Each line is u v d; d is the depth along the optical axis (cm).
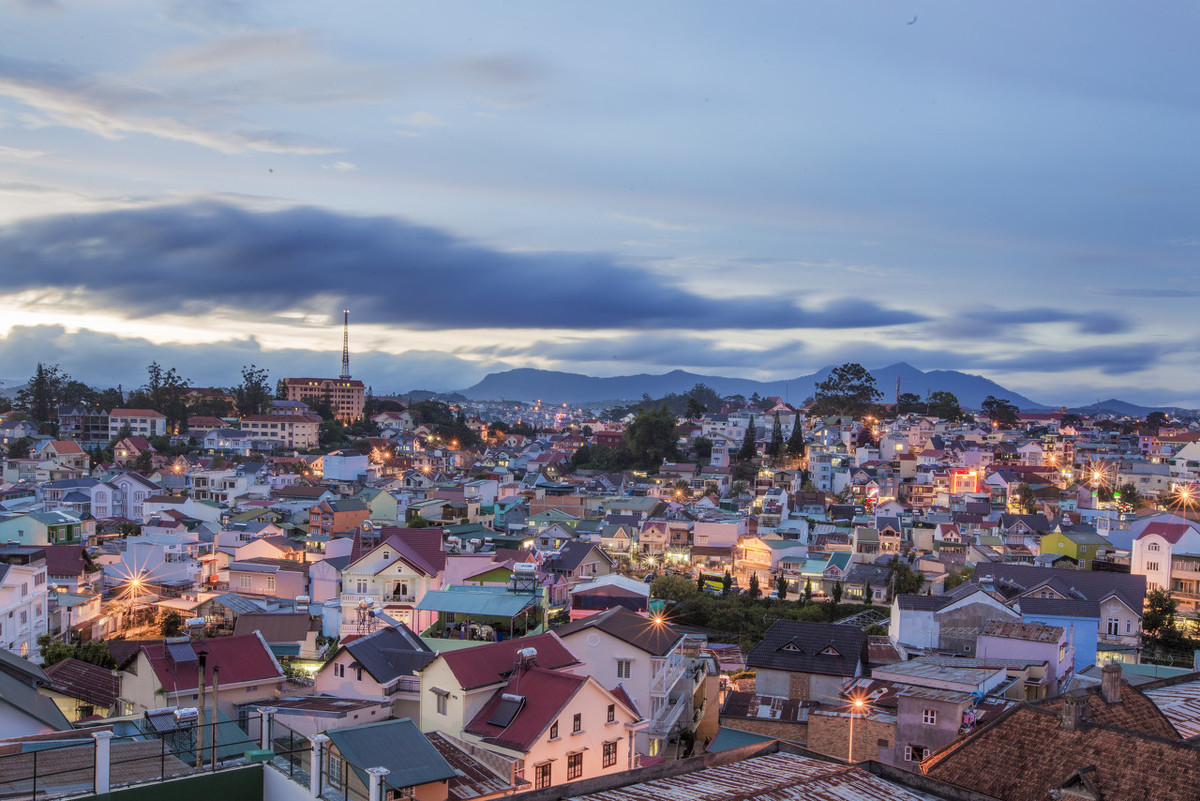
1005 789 2736
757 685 5053
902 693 3944
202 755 2788
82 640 7419
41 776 2238
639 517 12194
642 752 4581
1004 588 7481
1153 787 2541
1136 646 7281
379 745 2980
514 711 3609
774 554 10744
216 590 9106
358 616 6350
